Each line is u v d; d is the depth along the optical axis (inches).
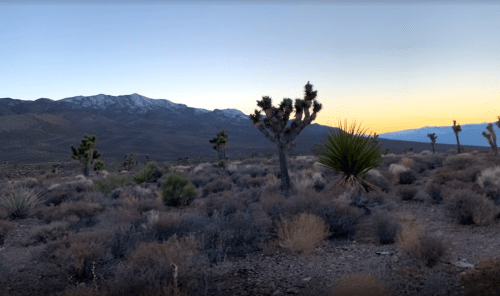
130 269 182.9
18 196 516.4
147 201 512.1
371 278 157.8
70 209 457.1
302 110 506.3
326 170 692.1
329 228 290.7
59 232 347.9
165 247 205.0
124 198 603.8
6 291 207.9
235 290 185.5
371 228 292.7
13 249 328.5
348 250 250.2
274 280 197.5
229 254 260.1
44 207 543.8
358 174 404.8
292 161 1159.0
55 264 225.8
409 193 447.8
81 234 274.1
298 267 219.1
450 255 205.9
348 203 356.2
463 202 306.0
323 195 369.4
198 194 654.5
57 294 186.2
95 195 634.2
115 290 169.9
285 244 267.1
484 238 247.1
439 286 157.8
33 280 227.5
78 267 215.0
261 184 690.2
